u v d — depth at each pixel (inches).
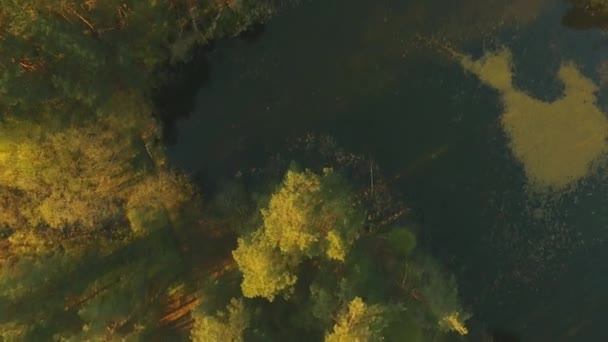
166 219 1013.8
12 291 794.8
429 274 884.6
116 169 969.5
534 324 1057.5
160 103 1049.5
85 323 817.5
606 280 1051.9
